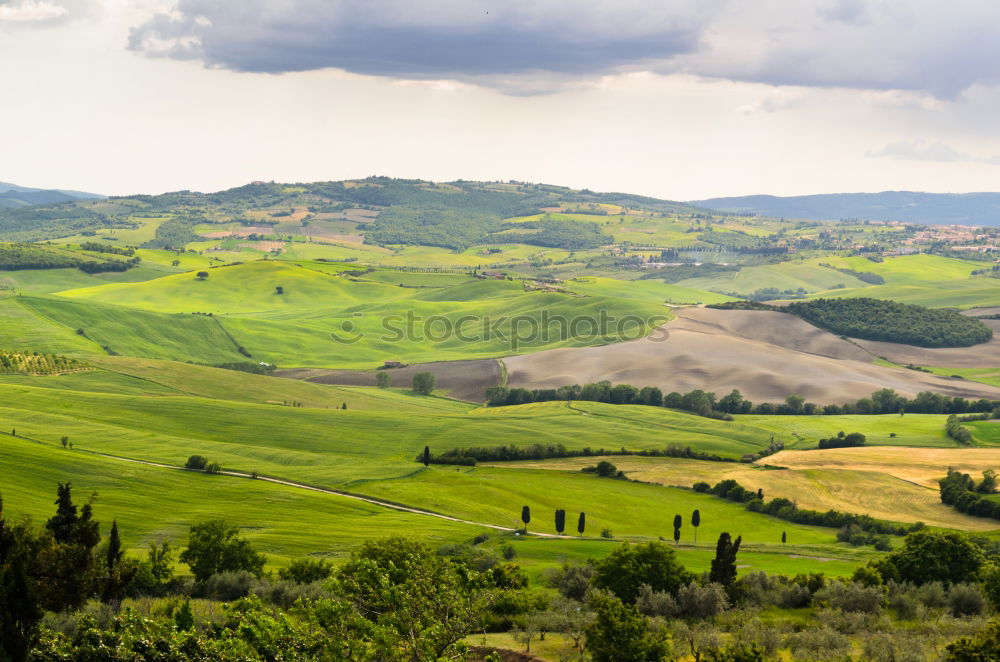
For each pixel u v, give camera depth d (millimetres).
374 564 41781
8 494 116312
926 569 85375
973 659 51562
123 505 121625
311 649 40062
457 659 39812
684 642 60406
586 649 59125
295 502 130750
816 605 74500
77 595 61281
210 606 66125
